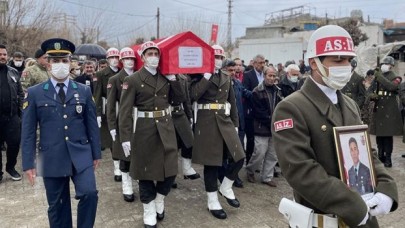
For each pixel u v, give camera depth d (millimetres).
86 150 3789
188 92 5180
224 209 5066
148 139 4359
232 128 4902
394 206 2273
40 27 20500
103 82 6371
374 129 7367
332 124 2229
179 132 5168
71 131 3723
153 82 4434
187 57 4523
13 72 6270
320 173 2102
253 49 25375
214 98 4867
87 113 3861
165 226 4531
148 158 4355
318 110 2236
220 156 4766
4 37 19078
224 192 5090
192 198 5496
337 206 2057
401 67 14641
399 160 7863
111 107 5438
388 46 14883
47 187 3781
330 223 2207
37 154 3740
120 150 5301
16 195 5625
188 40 4516
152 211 4438
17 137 6230
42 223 4629
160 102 4438
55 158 3674
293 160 2146
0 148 6262
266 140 5891
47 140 3686
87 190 3631
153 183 4469
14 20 19438
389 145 7336
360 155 2225
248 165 6164
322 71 2236
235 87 5984
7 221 4684
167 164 4387
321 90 2281
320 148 2205
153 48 4352
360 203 2057
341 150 2152
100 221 4676
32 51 19875
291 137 2193
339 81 2217
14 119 6191
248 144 6379
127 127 4387
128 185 5375
